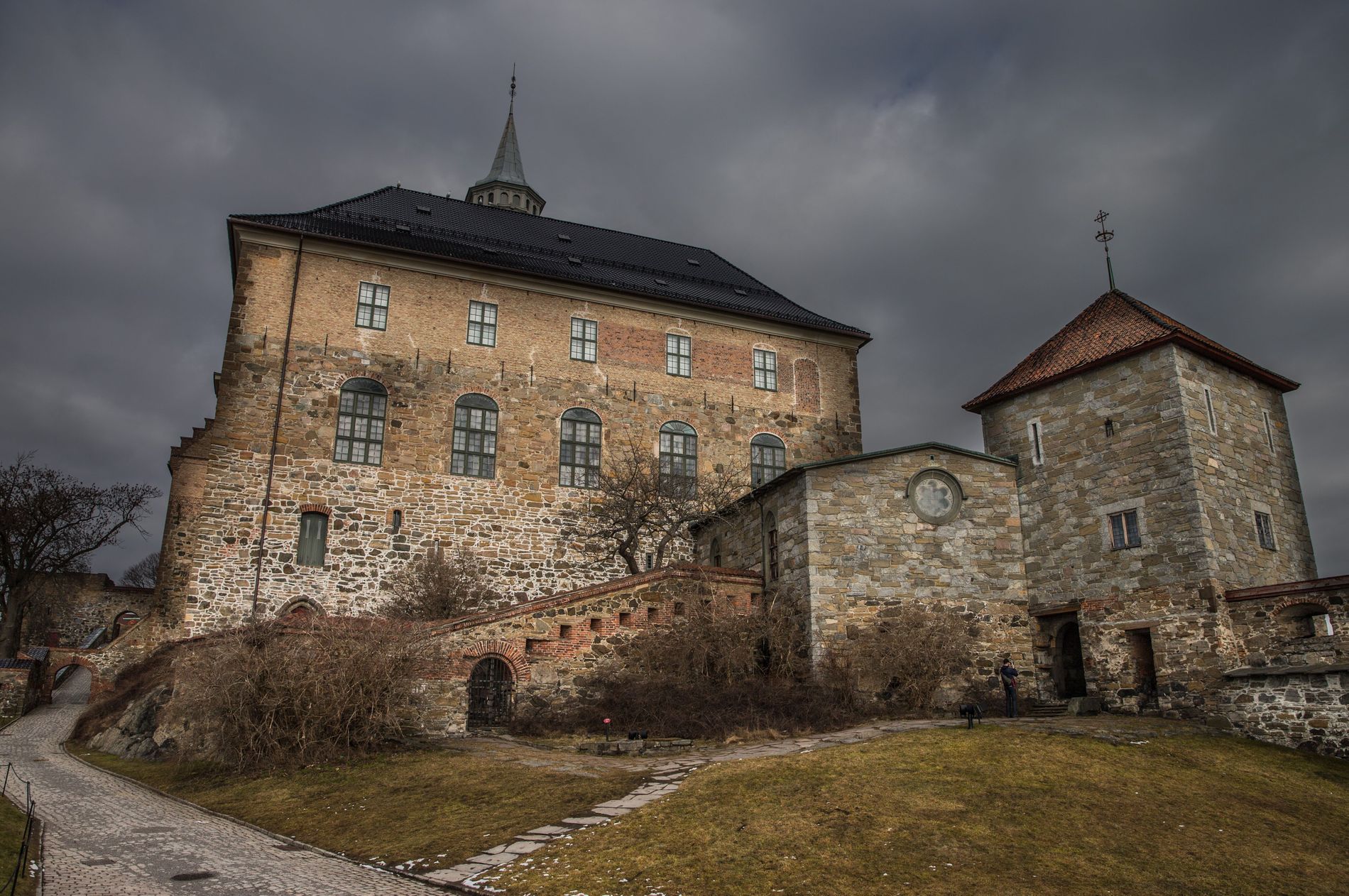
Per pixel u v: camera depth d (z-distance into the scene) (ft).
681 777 43.75
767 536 80.89
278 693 54.03
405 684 56.90
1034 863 32.60
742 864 32.19
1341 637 57.36
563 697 66.13
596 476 103.96
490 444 100.32
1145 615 67.92
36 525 138.41
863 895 29.71
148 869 33.99
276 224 95.81
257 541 88.43
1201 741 53.67
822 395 118.32
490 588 95.86
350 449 94.48
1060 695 74.49
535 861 33.53
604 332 108.99
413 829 39.29
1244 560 68.49
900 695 68.44
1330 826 40.42
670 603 72.95
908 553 73.82
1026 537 78.23
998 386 84.38
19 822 40.55
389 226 107.76
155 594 103.09
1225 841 36.40
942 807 38.11
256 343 93.25
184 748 59.31
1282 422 79.15
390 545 93.35
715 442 110.93
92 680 97.91
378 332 98.43
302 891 31.17
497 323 104.01
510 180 169.78
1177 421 68.64
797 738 56.59
